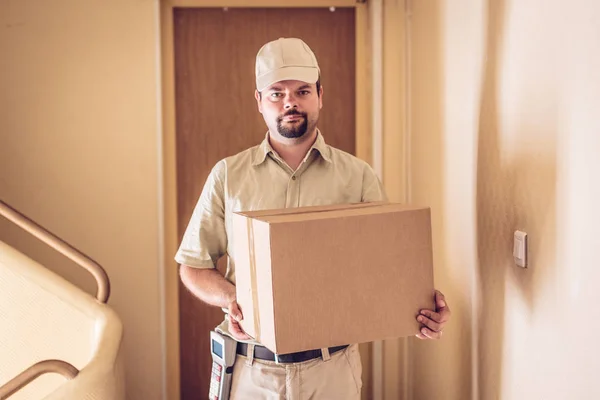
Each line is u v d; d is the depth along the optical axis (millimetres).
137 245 3123
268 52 1955
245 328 1790
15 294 2350
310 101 1952
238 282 1808
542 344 1691
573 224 1524
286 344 1617
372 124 3189
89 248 3109
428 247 1720
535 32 1713
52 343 2352
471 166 2219
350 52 3242
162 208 3111
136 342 3143
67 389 2000
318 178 2039
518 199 1830
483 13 2086
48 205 3088
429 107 2730
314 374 1958
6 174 3066
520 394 1835
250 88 3207
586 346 1473
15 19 3039
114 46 3072
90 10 3061
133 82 3086
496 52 1982
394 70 3146
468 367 2273
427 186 2775
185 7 3158
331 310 1646
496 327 2010
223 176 2055
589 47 1447
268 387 1961
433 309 1731
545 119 1660
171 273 3189
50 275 2375
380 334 1695
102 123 3088
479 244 2145
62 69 3066
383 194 2123
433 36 2662
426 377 2857
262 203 2016
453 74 2410
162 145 3105
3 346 2342
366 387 3285
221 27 3186
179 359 3227
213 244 2086
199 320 3244
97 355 2164
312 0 3182
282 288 1605
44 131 3076
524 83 1783
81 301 2359
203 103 3197
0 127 3057
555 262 1616
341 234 1643
